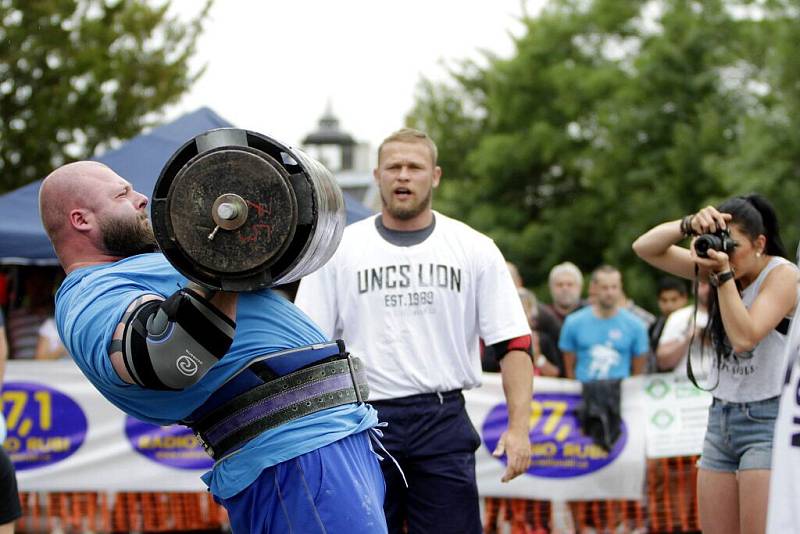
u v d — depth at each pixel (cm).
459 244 431
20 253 743
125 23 1599
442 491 421
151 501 670
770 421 394
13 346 798
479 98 3950
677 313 725
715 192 2797
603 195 3059
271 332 294
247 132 267
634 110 3027
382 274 426
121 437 671
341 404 299
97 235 294
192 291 264
